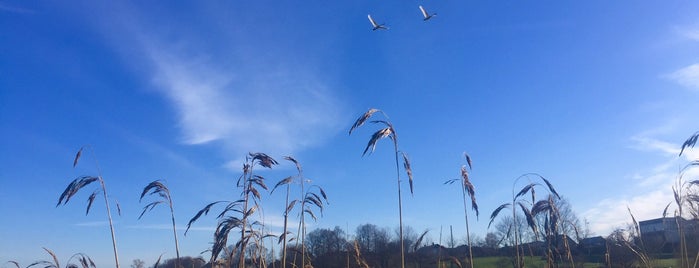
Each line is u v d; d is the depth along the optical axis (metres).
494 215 12.92
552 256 12.95
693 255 12.37
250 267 13.55
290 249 13.46
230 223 11.85
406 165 11.38
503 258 14.91
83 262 12.98
